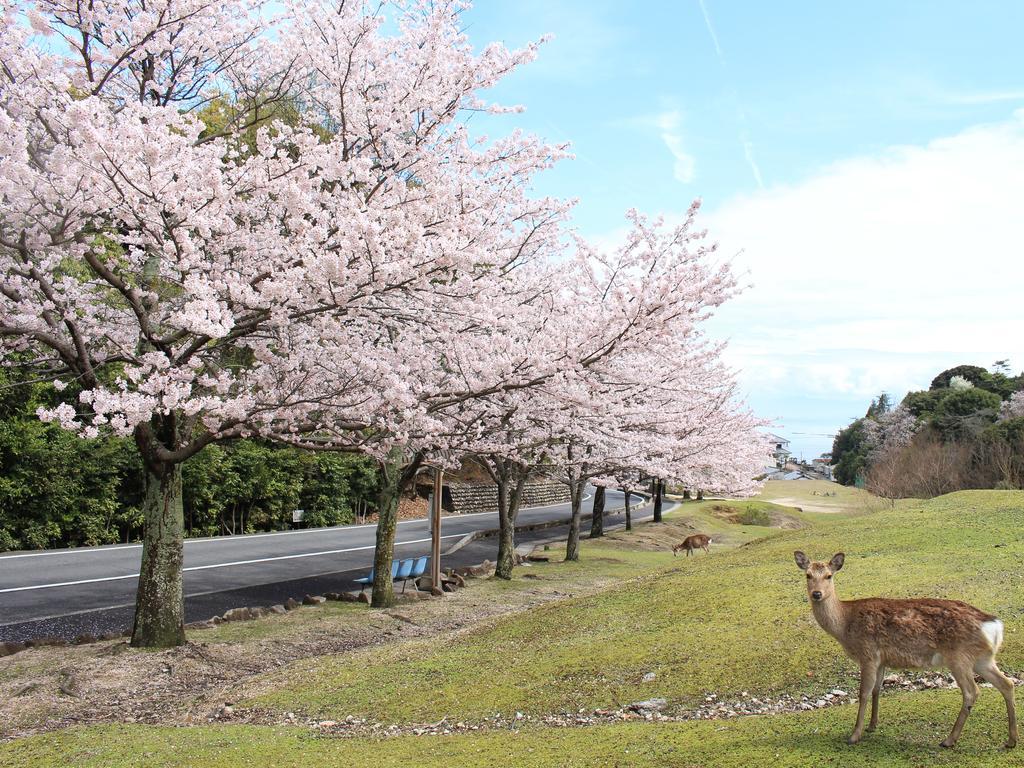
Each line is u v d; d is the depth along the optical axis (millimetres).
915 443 36219
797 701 6426
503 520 17984
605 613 10156
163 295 9930
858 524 14500
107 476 19656
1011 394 43938
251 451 24047
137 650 9914
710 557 14641
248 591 14859
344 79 9562
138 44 8438
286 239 8766
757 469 25203
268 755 6070
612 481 20062
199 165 8227
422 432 10055
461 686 7863
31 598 13078
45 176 7496
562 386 9523
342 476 28344
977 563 9891
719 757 5066
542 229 13719
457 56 9969
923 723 5262
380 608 13797
